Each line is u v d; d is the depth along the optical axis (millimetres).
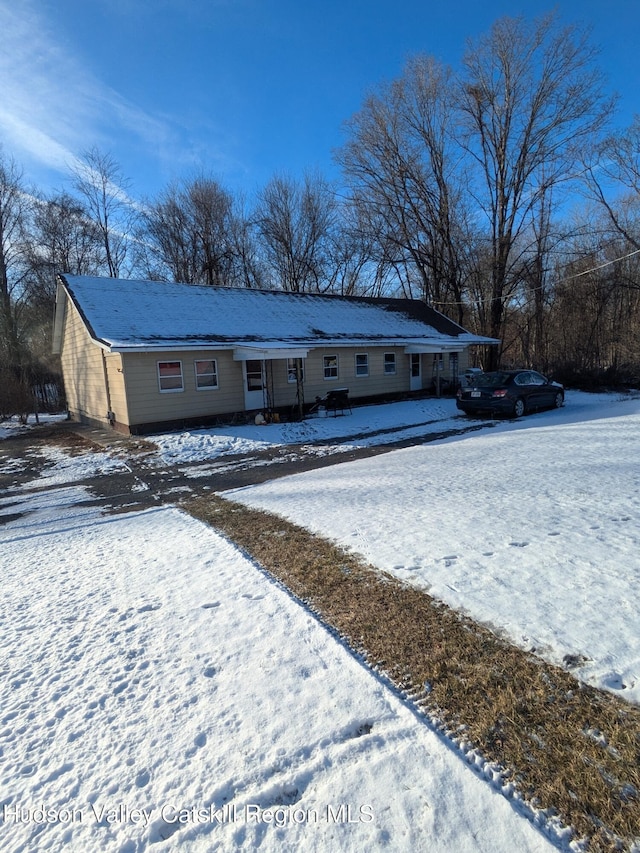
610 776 1945
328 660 2854
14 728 2451
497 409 14547
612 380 23078
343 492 6902
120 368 13648
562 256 27250
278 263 35062
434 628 3127
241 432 13500
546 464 7391
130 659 3004
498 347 26406
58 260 29109
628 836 1695
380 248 30094
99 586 4199
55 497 8227
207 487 8336
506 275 26469
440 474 7402
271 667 2818
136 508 7262
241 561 4539
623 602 3188
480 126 25234
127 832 1841
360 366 19516
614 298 26250
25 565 4980
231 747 2223
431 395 22234
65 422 18953
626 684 2453
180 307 16406
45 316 27828
